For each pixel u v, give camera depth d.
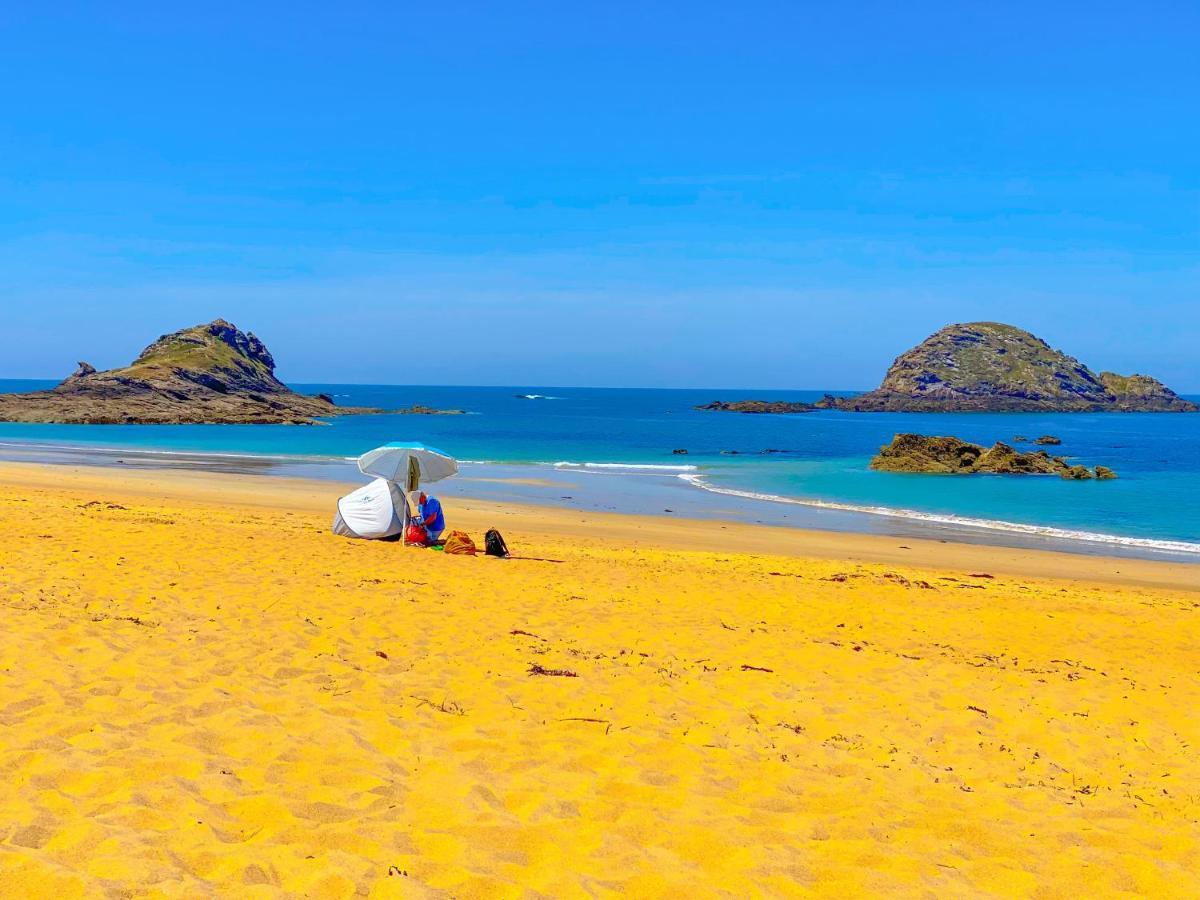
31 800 4.93
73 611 9.06
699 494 35.59
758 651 9.93
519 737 6.75
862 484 40.94
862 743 7.25
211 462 45.09
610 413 150.38
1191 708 8.82
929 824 5.73
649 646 9.87
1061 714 8.38
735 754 6.77
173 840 4.62
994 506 33.56
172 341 121.69
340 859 4.59
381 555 14.80
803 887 4.73
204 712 6.59
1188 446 75.12
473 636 9.67
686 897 4.52
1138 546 25.16
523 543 19.52
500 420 118.31
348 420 114.75
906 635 11.41
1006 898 4.79
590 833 5.20
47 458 45.34
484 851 4.86
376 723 6.74
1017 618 12.67
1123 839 5.66
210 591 10.66
